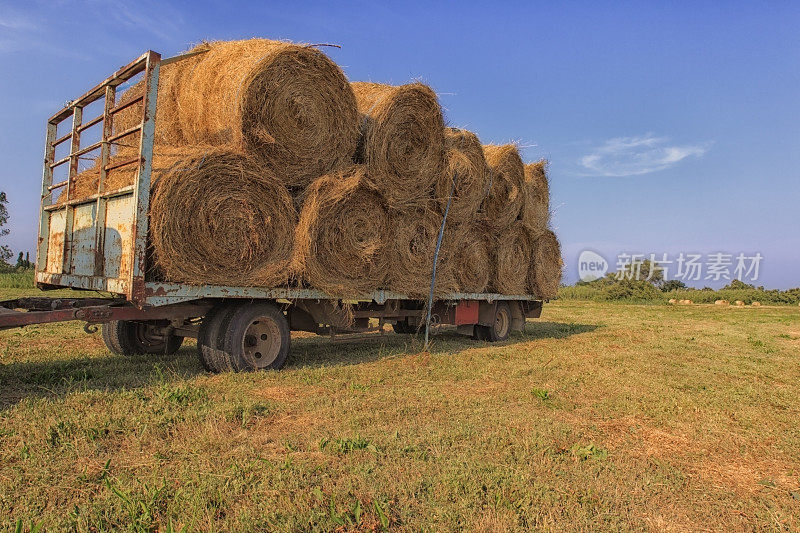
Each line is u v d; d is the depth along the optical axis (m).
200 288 5.68
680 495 3.22
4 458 3.31
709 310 27.06
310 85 6.30
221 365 6.15
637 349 9.70
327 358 7.72
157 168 5.39
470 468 3.34
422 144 7.71
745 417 5.02
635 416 4.95
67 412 4.18
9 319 4.80
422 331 11.00
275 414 4.50
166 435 3.86
